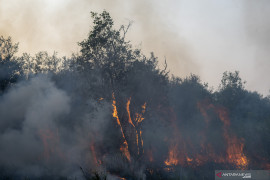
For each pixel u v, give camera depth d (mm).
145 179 18016
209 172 19125
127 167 18766
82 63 22469
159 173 18797
